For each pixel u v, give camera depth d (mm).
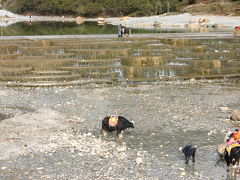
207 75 31375
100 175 13188
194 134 17797
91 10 145875
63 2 152250
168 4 126188
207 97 24969
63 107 22438
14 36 46500
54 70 31375
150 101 23859
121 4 140500
